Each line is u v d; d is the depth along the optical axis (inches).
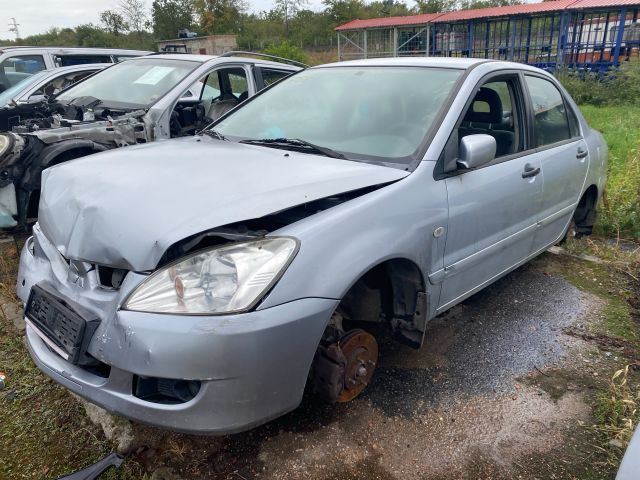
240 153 109.1
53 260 93.8
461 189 108.5
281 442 95.0
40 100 231.1
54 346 86.0
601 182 182.9
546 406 106.1
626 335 133.4
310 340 79.2
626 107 574.9
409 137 109.0
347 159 107.4
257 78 241.0
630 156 283.4
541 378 115.0
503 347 126.6
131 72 233.3
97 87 230.7
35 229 106.7
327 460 91.4
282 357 76.6
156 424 76.6
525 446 95.8
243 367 73.5
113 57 354.9
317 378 93.4
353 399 106.5
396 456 92.8
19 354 121.3
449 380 113.6
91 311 81.4
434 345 127.0
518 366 119.3
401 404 105.6
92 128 180.5
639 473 62.9
